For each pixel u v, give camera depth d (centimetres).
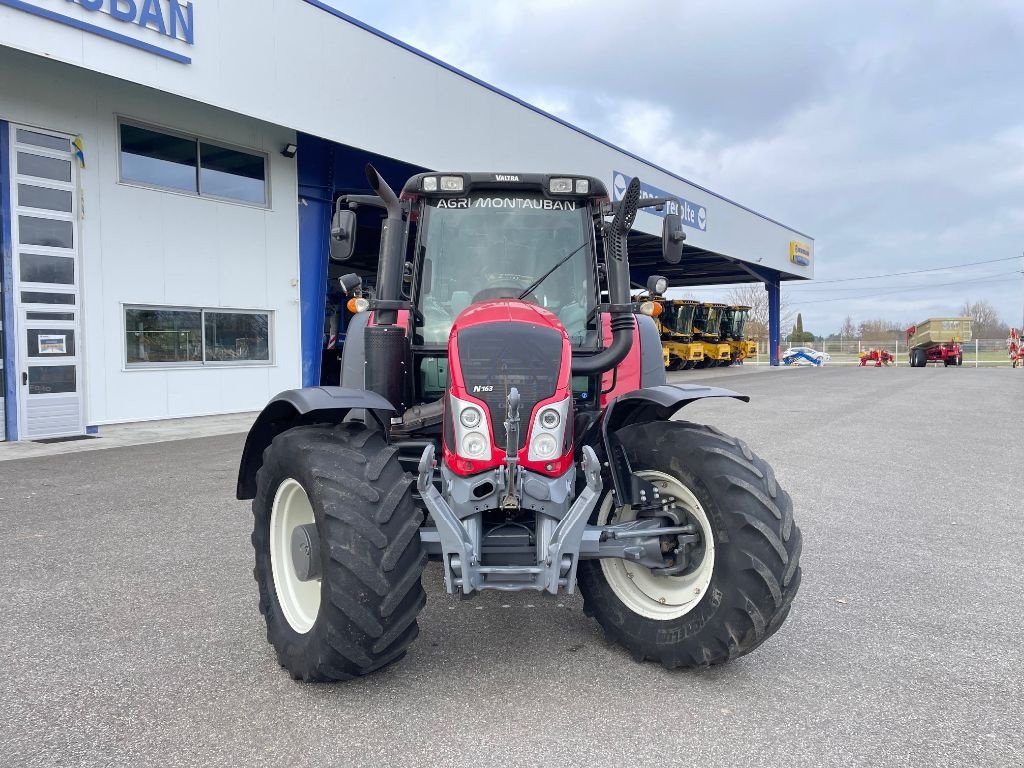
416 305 425
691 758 260
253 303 1321
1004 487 725
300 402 316
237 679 319
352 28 1336
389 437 393
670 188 2552
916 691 312
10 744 266
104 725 280
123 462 841
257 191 1338
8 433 1004
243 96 1176
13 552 499
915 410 1430
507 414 308
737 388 2031
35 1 937
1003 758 261
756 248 3328
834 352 6450
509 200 434
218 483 724
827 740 272
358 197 440
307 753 262
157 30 1058
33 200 1027
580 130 2012
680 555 333
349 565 284
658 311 483
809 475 780
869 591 436
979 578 459
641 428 347
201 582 442
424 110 1493
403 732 276
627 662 339
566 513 313
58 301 1056
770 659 343
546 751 264
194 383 1237
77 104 1070
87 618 386
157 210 1172
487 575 312
